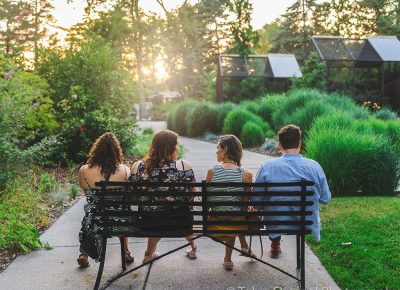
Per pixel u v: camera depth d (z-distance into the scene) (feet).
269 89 104.37
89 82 43.09
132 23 106.73
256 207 13.58
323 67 88.02
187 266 14.46
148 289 12.73
